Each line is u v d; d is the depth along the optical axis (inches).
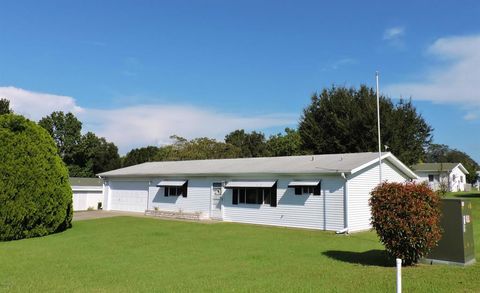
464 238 427.2
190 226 874.8
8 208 684.1
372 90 1561.3
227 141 2992.1
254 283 357.4
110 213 1237.7
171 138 2101.4
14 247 597.0
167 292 331.3
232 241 644.1
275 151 2271.2
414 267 424.2
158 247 580.1
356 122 1483.8
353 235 744.3
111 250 554.6
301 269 421.1
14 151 719.1
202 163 1262.3
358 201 842.8
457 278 365.7
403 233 424.2
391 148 1454.2
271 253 528.1
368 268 423.8
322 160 969.5
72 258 494.9
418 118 1565.0
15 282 370.9
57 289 345.1
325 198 838.5
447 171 2207.2
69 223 831.7
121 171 1373.0
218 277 384.2
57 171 774.5
